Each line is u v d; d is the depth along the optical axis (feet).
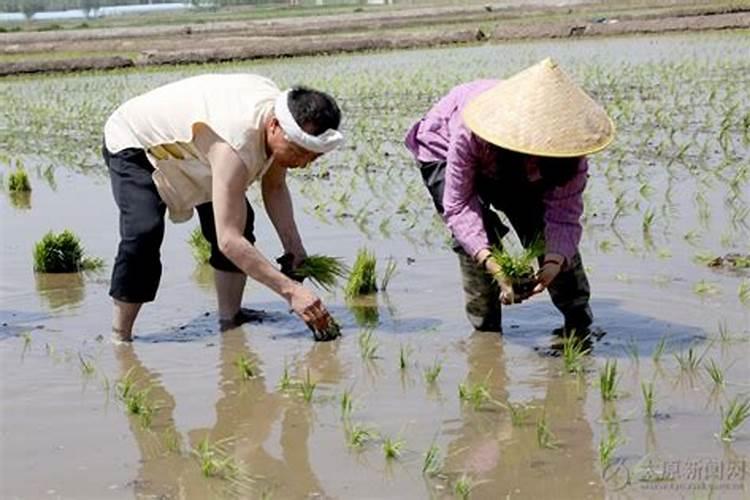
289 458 15.43
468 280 20.31
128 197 20.35
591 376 18.12
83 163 41.45
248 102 19.15
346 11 137.80
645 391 16.43
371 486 14.46
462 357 19.36
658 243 25.81
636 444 15.35
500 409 16.90
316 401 17.56
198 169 19.95
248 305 23.12
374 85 62.39
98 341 20.95
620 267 24.08
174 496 14.39
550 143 17.67
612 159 35.53
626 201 29.86
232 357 19.83
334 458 15.35
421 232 28.14
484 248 18.79
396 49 90.22
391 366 19.04
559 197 18.84
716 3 107.55
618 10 109.40
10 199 35.12
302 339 20.74
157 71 79.46
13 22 146.72
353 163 38.06
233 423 16.80
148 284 20.56
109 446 16.02
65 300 23.76
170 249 27.50
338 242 27.45
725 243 25.57
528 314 21.72
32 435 16.46
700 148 36.86
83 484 14.79
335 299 23.07
